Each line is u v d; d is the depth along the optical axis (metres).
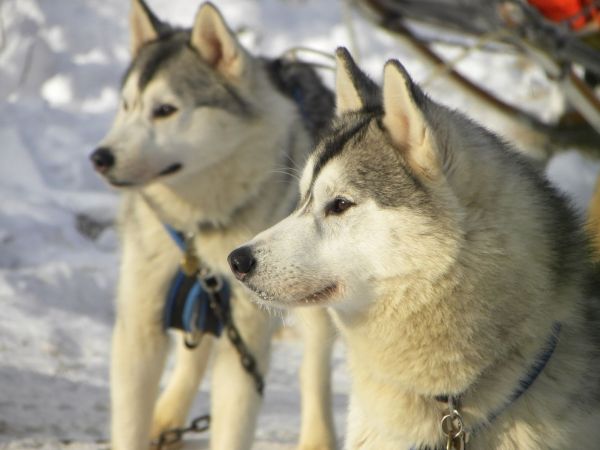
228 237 7.34
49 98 19.61
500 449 5.29
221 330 7.23
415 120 5.24
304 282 5.43
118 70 20.42
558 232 5.46
